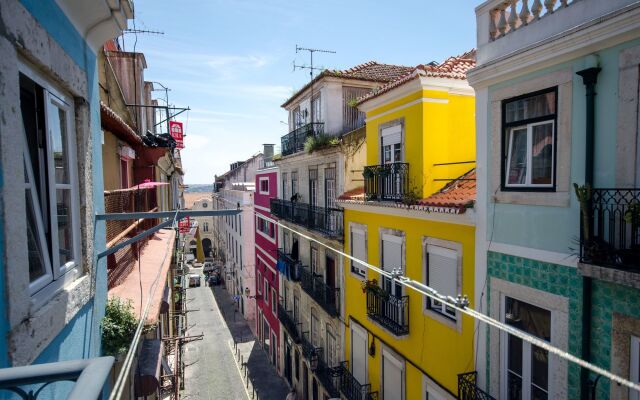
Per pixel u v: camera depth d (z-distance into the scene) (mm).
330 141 14273
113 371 4410
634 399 4863
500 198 6738
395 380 10289
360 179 13289
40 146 3221
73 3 3613
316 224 15547
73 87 3730
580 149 5477
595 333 5250
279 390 20500
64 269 3492
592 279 5254
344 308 13398
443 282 8367
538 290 6078
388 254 10508
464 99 9383
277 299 22875
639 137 4797
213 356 24734
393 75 16547
